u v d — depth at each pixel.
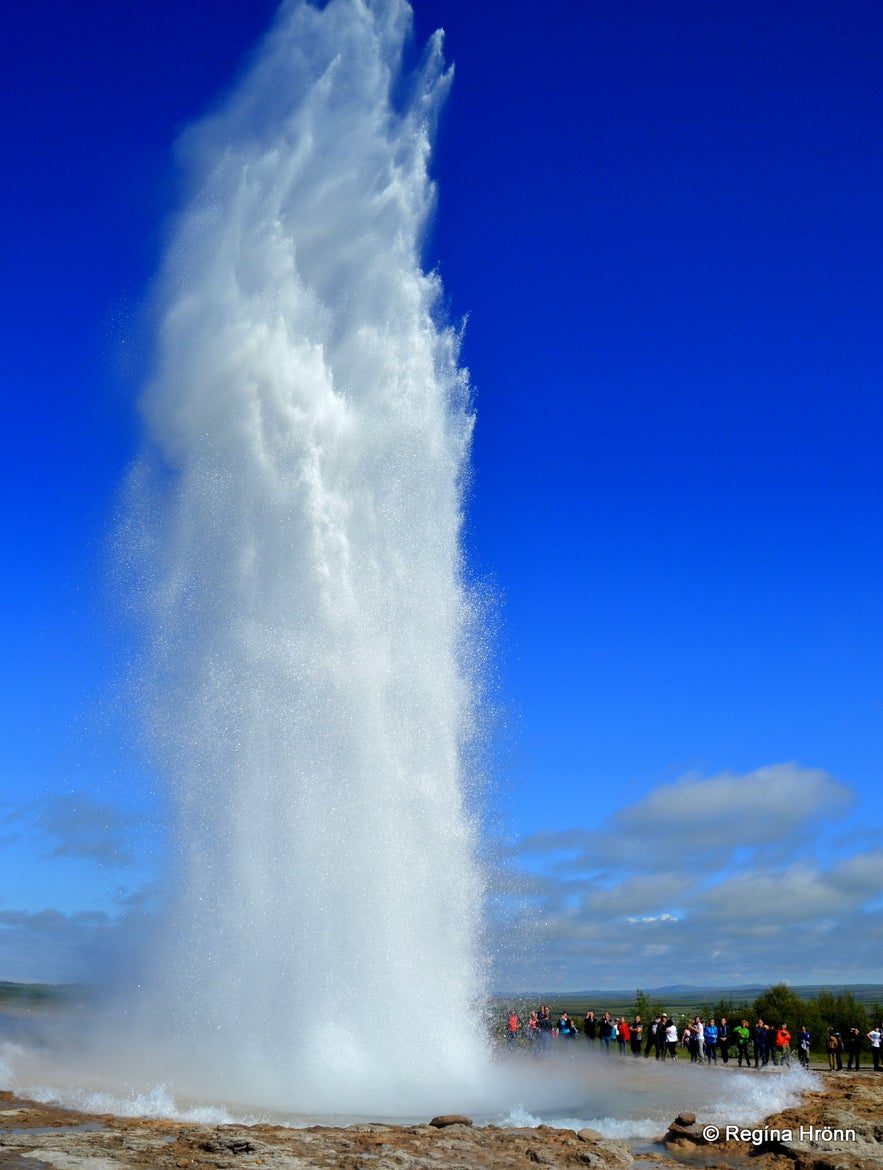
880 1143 22.09
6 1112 21.89
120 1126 20.92
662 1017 46.28
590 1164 19.16
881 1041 45.59
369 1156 18.55
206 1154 18.28
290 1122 22.27
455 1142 20.17
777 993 86.62
